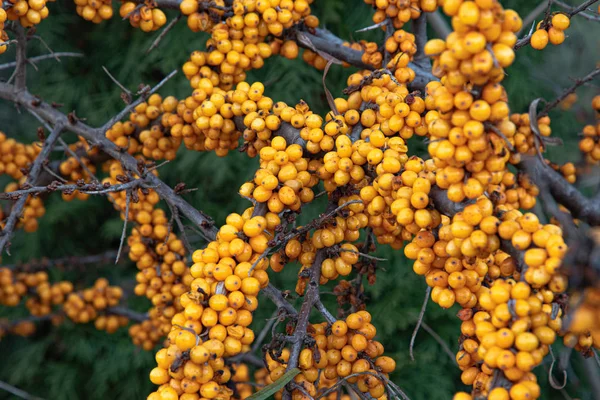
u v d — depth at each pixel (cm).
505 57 59
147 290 82
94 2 76
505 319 60
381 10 74
